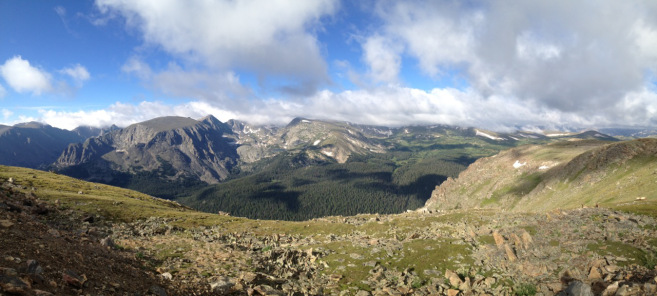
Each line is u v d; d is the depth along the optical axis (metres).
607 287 20.28
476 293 25.17
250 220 75.31
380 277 30.06
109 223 54.66
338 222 72.81
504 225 40.59
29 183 81.62
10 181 77.25
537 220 38.88
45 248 17.69
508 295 24.09
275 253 38.03
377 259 34.62
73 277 14.79
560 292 22.66
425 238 40.75
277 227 64.88
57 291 12.96
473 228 41.34
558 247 29.45
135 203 83.25
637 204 54.16
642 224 31.83
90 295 14.03
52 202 60.06
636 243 27.91
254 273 27.92
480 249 32.69
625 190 118.94
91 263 18.70
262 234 58.56
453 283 27.41
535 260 28.05
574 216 37.62
